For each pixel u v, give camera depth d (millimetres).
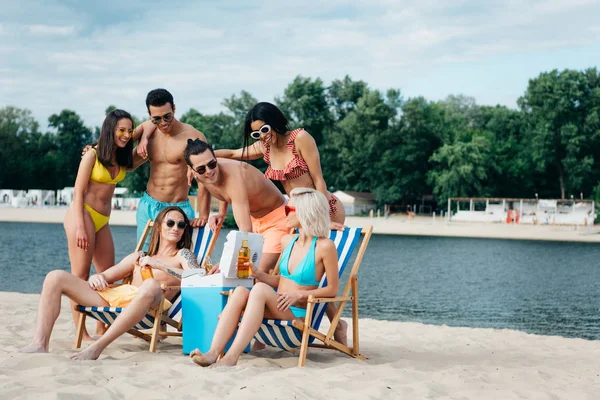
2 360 4262
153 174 6039
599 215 64125
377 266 27188
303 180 5465
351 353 5277
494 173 78062
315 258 4785
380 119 80125
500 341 7664
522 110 86938
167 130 5855
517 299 17625
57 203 80625
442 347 6918
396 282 21250
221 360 4418
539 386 4535
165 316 5207
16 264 23391
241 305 4602
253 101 84562
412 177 78625
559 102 79062
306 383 4020
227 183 5230
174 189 6020
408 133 79750
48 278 4883
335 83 89500
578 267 28078
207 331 4812
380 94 81438
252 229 5258
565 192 81438
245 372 4246
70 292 4930
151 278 5020
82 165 5633
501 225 61094
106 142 5582
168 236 5426
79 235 5605
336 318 5039
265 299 4574
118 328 4645
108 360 4555
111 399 3533
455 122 89438
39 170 95750
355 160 79750
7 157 93438
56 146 105812
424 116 82375
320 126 85125
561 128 79188
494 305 16281
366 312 14422
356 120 80250
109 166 5672
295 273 4812
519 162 78750
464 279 22672
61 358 4355
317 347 5312
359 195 79438
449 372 4750
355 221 65500
